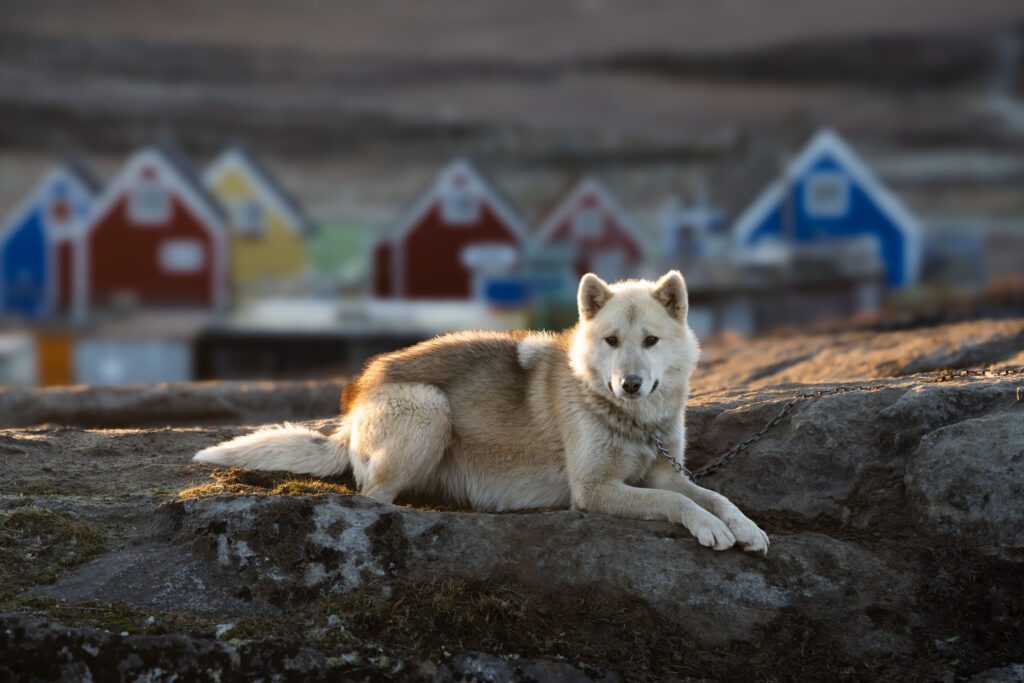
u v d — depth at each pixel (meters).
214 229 136.50
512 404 19.03
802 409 19.92
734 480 18.94
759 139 154.88
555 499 19.02
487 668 14.79
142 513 17.00
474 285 138.62
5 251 147.62
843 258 118.62
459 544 16.28
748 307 108.81
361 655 14.64
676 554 16.30
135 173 135.75
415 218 140.50
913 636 15.55
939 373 22.75
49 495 17.64
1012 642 15.40
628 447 18.09
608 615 15.65
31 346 108.06
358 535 16.17
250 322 112.00
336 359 107.69
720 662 15.18
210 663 14.14
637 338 17.67
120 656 14.04
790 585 16.05
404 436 18.47
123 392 31.44
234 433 22.42
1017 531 16.06
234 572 15.58
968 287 157.12
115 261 136.50
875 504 17.75
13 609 14.55
